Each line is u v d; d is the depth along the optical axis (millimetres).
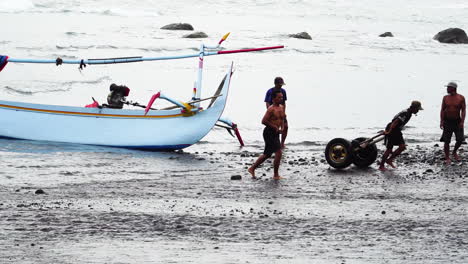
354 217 31484
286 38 177000
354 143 46906
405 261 23891
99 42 143500
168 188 38875
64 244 25516
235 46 153750
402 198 36688
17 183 39344
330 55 151625
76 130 56219
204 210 32625
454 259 24281
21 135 56438
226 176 43812
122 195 36375
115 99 57531
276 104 42594
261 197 36500
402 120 46188
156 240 26516
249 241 26609
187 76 107938
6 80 93000
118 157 50938
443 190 39500
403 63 145000
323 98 95062
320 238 27281
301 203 34875
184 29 185250
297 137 66062
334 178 43375
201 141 62344
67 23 183625
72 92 89125
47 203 33469
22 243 25453
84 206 32969
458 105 49969
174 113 55344
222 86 57594
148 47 141750
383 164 47312
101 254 24219
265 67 125062
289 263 23469
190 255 24312
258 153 55906
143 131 55594
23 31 154625
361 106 89562
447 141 50375
